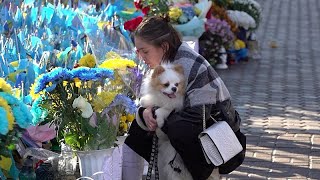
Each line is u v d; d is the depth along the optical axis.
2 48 7.12
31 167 5.71
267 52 15.19
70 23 7.97
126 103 5.58
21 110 5.31
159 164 5.36
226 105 5.22
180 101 5.11
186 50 5.15
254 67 13.63
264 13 21.22
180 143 5.04
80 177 5.56
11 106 5.30
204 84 5.05
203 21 12.19
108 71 5.58
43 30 7.88
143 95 5.28
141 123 5.29
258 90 11.73
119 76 6.16
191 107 5.04
